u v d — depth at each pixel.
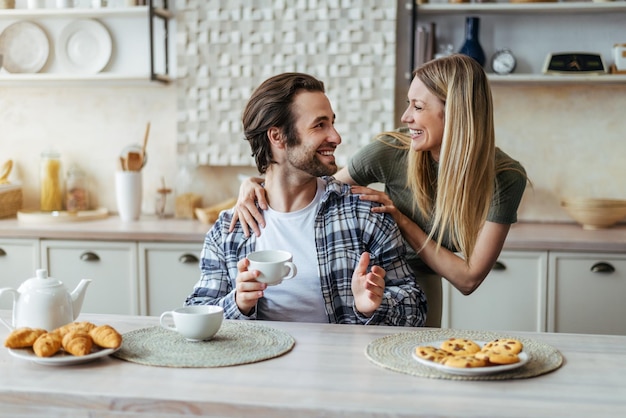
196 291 1.95
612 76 3.27
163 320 1.74
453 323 3.17
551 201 3.60
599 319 3.06
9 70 3.76
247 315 1.75
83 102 3.84
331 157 1.90
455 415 1.15
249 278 1.67
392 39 3.52
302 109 1.87
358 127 3.59
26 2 3.82
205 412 1.21
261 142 1.93
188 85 3.68
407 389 1.26
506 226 2.13
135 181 3.57
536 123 3.58
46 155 3.76
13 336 1.43
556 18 3.50
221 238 1.99
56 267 3.33
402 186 2.28
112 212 3.88
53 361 1.37
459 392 1.25
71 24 3.74
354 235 1.95
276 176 1.96
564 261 3.06
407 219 2.12
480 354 1.36
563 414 1.15
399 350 1.48
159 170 3.83
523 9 3.34
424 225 2.24
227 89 3.66
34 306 1.54
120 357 1.44
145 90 3.79
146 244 3.26
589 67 3.31
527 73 3.54
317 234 1.94
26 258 3.35
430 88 2.04
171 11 3.71
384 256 1.95
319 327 1.68
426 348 1.41
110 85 3.80
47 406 1.26
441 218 2.18
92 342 1.45
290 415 1.18
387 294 1.85
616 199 3.51
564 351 1.50
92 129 3.85
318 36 3.57
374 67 3.55
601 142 3.55
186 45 3.66
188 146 3.71
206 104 3.68
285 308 1.91
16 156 3.91
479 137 1.99
